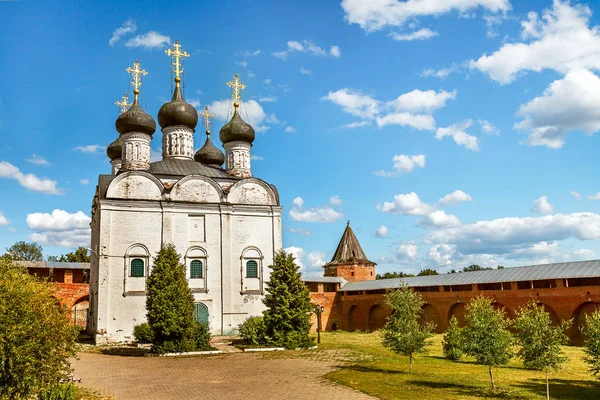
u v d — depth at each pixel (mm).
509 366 25750
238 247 42906
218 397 18266
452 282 46906
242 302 42062
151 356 30438
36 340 14766
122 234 39688
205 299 40969
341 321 61250
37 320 14742
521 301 40000
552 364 17547
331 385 20234
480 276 45031
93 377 22969
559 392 19047
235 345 34875
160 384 21078
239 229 43250
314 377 22172
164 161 46500
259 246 43531
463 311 45250
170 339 31844
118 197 40156
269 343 33500
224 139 50125
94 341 38781
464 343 19578
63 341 15898
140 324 37969
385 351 31656
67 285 52719
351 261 67625
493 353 18688
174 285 32156
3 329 14172
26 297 14914
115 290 38656
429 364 26312
